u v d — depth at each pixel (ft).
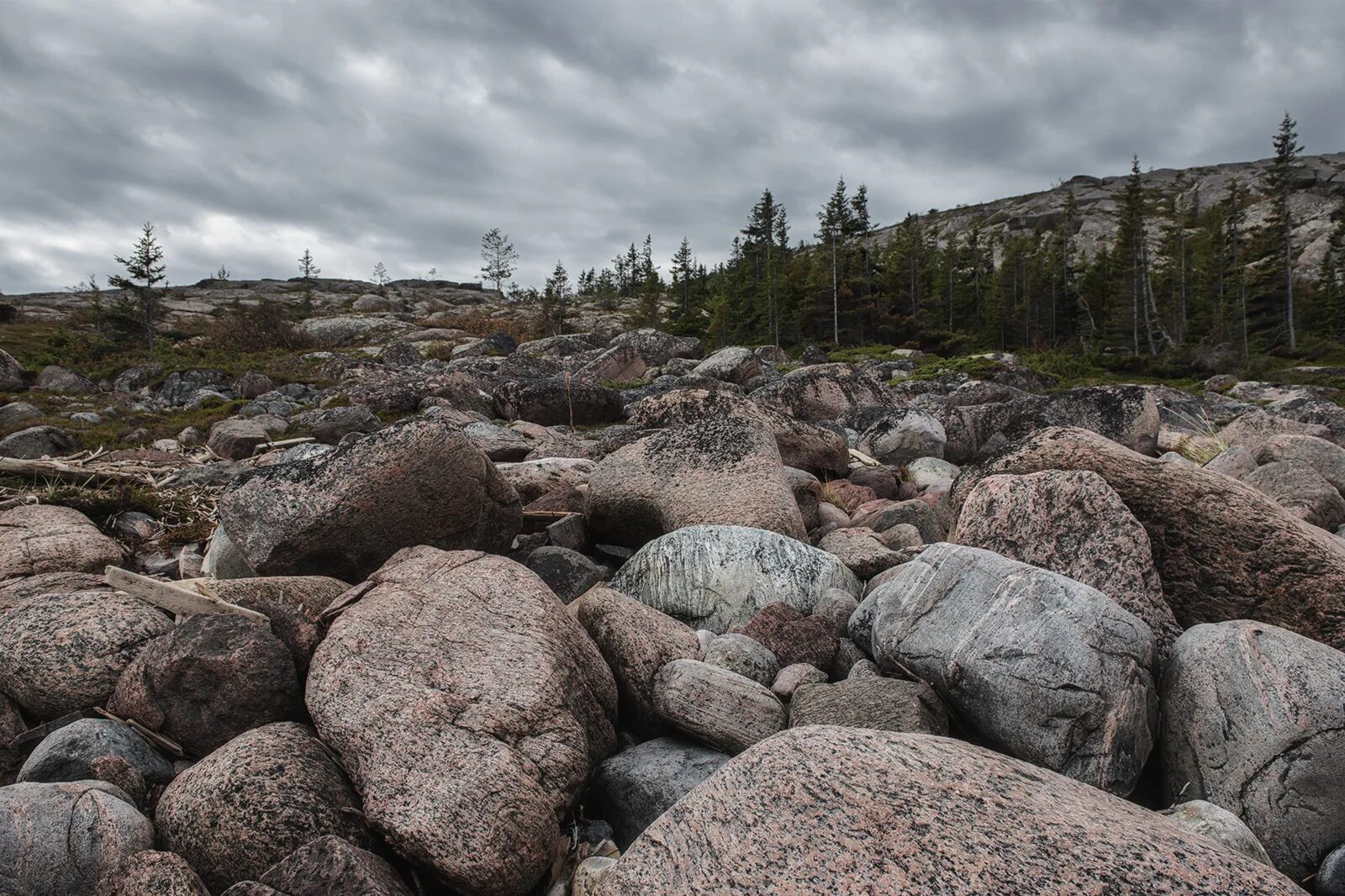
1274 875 8.90
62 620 17.10
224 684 14.97
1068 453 22.03
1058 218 343.67
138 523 30.14
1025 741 14.26
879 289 190.39
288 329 137.49
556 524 29.04
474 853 11.57
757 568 22.53
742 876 9.22
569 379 66.18
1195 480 19.86
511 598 16.25
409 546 23.03
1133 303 178.70
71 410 68.28
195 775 13.14
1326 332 175.52
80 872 11.91
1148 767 15.11
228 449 50.21
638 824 13.88
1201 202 328.90
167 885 11.16
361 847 12.30
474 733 13.20
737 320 197.06
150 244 142.20
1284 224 172.24
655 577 23.07
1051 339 201.57
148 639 16.98
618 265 371.97
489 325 182.91
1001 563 16.26
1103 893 8.43
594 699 15.66
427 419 22.56
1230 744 13.51
